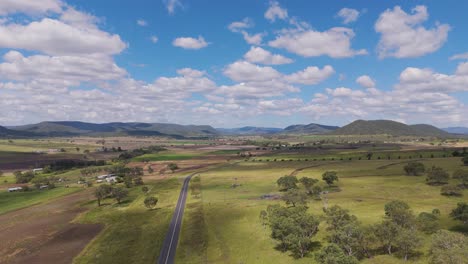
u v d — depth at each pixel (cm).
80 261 8006
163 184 18988
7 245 9606
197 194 15325
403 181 15012
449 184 13262
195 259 7612
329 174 15362
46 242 9719
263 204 12212
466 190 12312
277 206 9931
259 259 7238
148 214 12344
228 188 16725
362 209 10238
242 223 10006
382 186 14175
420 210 9569
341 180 16575
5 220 12706
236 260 7294
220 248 8112
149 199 13188
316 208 10881
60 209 14225
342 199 12044
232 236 8906
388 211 8669
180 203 13800
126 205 14338
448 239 5728
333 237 7369
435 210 8894
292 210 9275
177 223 10756
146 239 9369
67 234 10469
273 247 7838
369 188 13950
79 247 9175
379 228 6869
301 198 11406
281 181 15088
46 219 12538
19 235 10569
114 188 15212
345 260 5769
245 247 8025
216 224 10144
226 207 12156
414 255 6394
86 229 10975
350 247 6762
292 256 7194
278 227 7931
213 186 17538
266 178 19325
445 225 8081
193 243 8638
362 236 6969
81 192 18000
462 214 7838
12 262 8269
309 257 7012
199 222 10469
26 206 15225
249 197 14062
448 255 5344
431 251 6228
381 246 7088
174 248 8494
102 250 8675
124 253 8362
